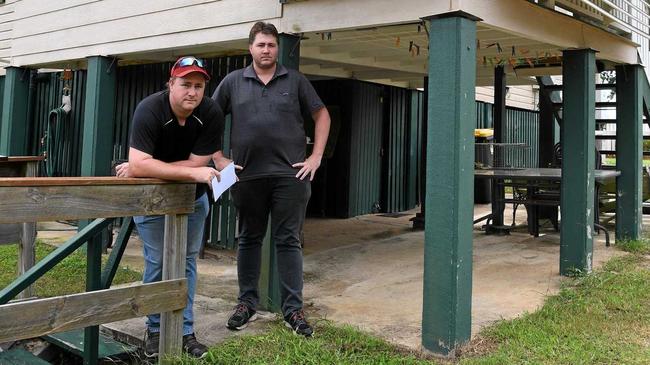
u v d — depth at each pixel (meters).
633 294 3.98
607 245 5.88
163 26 5.13
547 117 7.36
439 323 2.99
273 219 3.28
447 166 2.98
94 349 2.86
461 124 2.97
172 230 2.66
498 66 6.78
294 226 3.26
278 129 3.18
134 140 2.61
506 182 7.43
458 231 2.96
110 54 5.70
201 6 4.79
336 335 3.21
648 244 5.82
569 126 4.63
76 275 4.68
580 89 4.58
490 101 10.88
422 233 6.89
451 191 2.96
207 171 2.61
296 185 3.20
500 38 4.46
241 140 3.21
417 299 4.07
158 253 2.85
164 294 2.62
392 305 3.92
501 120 6.94
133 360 3.06
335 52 5.87
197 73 2.59
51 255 2.52
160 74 6.38
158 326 2.93
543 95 7.31
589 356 2.87
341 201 7.97
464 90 3.00
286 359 2.84
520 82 8.45
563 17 4.26
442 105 3.02
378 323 3.52
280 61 4.03
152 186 2.54
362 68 7.34
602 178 5.40
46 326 2.23
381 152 8.54
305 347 2.99
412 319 3.59
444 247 2.98
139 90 6.63
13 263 5.00
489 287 4.36
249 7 4.35
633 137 5.82
